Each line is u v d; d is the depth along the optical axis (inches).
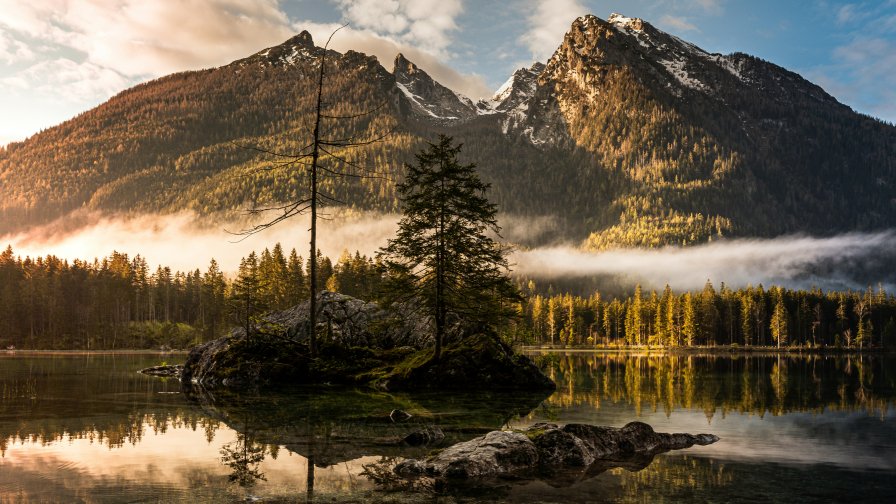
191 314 6171.3
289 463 478.0
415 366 1314.0
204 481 413.4
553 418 778.8
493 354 1346.0
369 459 498.0
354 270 4220.0
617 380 1567.4
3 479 413.7
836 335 6092.5
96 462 471.8
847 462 515.8
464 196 1332.4
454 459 463.5
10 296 4950.8
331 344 1497.3
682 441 610.5
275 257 4421.8
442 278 1341.0
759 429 711.1
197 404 906.7
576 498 391.9
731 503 383.2
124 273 5738.2
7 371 1798.7
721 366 2482.8
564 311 7258.9
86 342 5073.8
